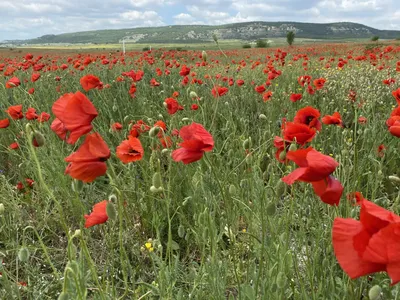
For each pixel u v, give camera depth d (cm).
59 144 524
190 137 230
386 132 478
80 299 177
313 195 326
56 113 202
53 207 423
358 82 816
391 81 732
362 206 122
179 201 392
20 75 905
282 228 297
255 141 535
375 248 115
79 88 827
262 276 259
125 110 673
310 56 1816
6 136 614
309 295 256
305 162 165
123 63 1182
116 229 371
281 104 709
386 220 115
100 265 340
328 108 669
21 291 318
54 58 1666
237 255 321
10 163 559
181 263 339
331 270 243
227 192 367
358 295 225
